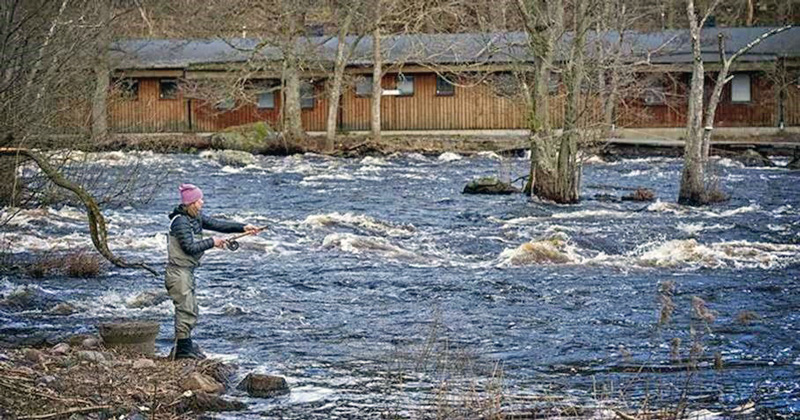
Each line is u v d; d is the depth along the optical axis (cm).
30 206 1677
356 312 1677
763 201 3178
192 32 5862
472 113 5844
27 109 1450
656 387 1233
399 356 1379
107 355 1259
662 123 5691
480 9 5503
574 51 3181
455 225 2670
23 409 1014
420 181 3869
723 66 3159
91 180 1777
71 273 1903
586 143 3225
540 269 2077
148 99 5850
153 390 1127
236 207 3053
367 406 1141
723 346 1447
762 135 5591
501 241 2370
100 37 1950
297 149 5209
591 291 1848
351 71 5844
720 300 1775
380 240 2392
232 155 4575
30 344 1378
